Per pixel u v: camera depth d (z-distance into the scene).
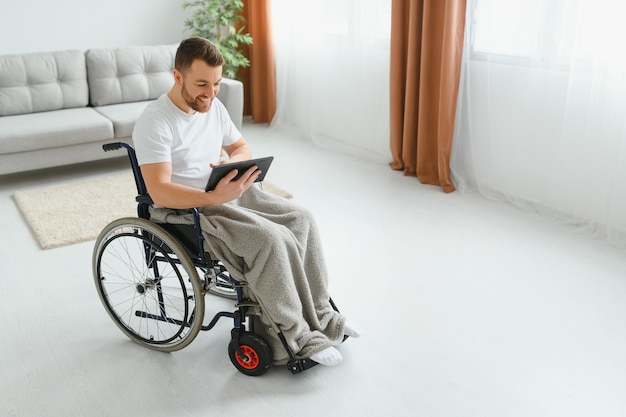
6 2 4.40
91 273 2.70
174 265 2.01
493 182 3.55
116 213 3.30
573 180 3.13
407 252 2.88
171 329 2.30
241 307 1.97
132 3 4.88
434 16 3.45
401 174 3.96
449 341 2.20
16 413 1.87
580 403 1.89
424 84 3.58
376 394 1.93
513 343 2.19
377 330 2.27
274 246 1.87
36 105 3.97
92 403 1.92
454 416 1.84
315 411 1.86
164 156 1.89
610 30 2.79
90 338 2.25
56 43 4.68
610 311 2.39
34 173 3.99
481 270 2.71
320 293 2.09
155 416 1.86
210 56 1.84
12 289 2.57
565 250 2.90
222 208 1.96
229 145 2.25
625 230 2.96
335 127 4.57
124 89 4.27
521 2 3.15
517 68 3.27
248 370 2.02
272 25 4.86
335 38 4.34
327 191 3.65
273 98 5.06
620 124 2.87
